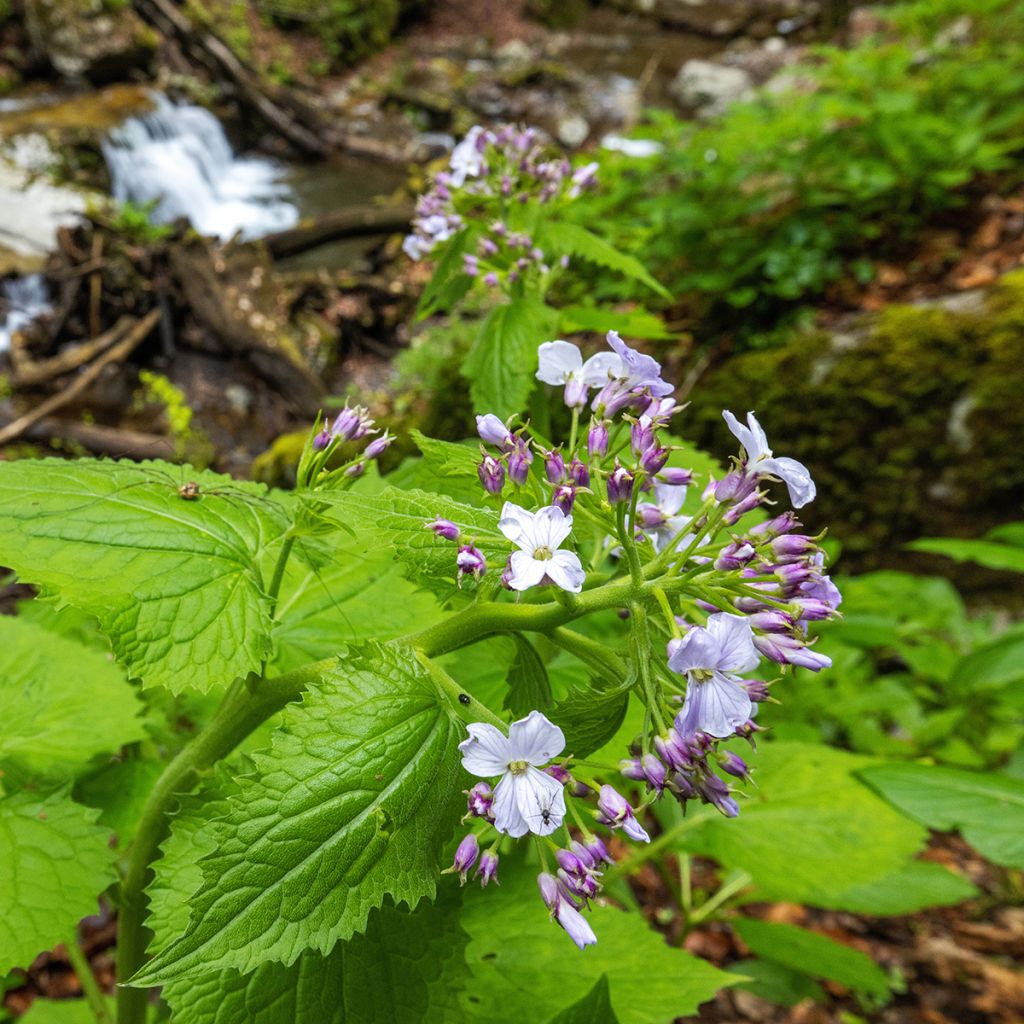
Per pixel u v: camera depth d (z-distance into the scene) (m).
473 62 2.94
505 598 0.26
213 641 0.22
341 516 0.22
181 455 1.22
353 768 0.19
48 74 2.22
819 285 0.91
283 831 0.18
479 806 0.19
